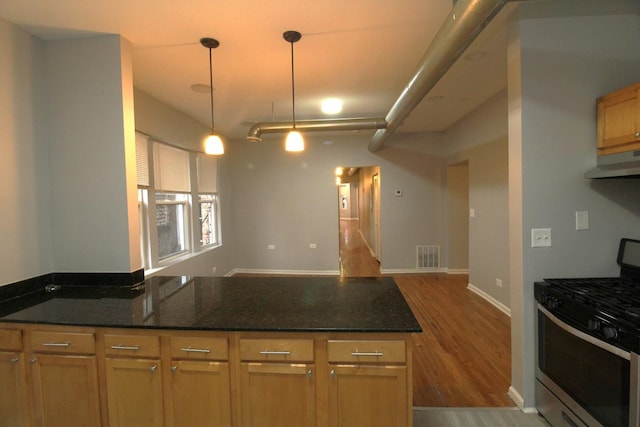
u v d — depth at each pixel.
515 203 1.94
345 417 1.44
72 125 2.12
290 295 1.89
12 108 1.92
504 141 3.46
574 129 1.84
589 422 1.47
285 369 1.44
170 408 1.50
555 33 1.82
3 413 1.60
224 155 5.41
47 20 1.90
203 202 4.90
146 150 3.46
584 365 1.50
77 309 1.69
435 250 5.55
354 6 1.85
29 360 1.57
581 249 1.87
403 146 5.48
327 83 3.05
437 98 3.67
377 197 6.48
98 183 2.12
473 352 2.73
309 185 5.64
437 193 5.50
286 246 5.71
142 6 1.80
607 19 1.81
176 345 1.48
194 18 1.94
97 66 2.11
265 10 1.87
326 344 1.43
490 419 1.89
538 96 1.83
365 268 6.02
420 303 3.97
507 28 1.97
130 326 1.48
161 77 2.86
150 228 3.51
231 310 1.64
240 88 3.15
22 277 1.96
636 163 1.56
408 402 1.41
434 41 1.70
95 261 2.14
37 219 2.06
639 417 1.22
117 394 1.53
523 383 1.95
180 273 3.91
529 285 1.90
